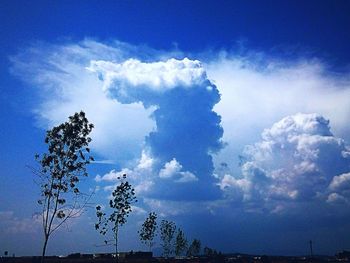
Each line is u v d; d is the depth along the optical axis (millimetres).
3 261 90000
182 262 107625
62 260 93938
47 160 42062
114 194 73000
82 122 43812
